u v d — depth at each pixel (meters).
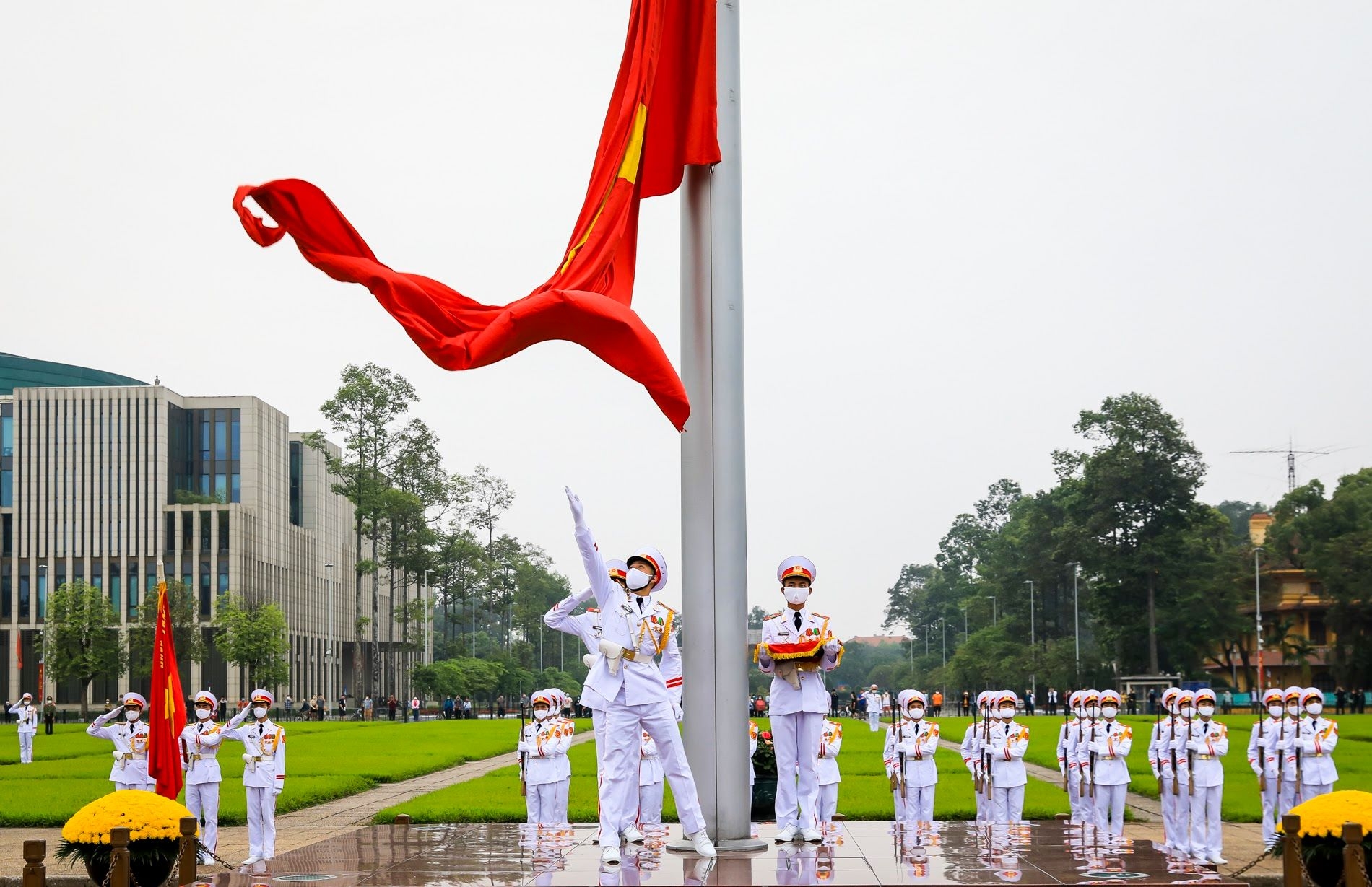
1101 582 93.31
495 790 30.03
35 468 103.31
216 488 105.88
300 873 11.91
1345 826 12.29
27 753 42.03
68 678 89.00
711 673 12.86
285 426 115.62
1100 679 100.00
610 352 12.53
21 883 14.50
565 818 20.92
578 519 12.00
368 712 85.88
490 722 80.62
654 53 13.35
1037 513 112.88
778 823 13.56
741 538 13.06
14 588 102.31
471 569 92.56
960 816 23.31
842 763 37.94
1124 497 91.44
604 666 12.24
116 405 103.38
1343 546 87.88
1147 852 12.77
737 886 10.61
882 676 189.25
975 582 143.88
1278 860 18.33
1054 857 12.42
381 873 11.84
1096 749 19.52
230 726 19.72
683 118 13.30
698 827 12.38
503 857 12.74
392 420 81.06
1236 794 28.58
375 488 79.25
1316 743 19.98
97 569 102.12
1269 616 96.44
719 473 13.01
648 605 12.62
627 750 12.14
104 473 102.88
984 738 20.64
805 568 13.44
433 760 41.47
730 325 13.20
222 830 24.16
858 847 13.17
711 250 13.24
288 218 12.61
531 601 122.25
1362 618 89.06
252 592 104.25
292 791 29.11
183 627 86.50
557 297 12.32
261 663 86.12
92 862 13.92
